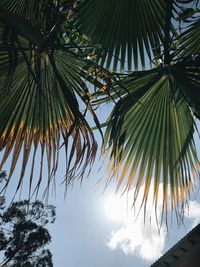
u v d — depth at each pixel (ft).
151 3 12.03
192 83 11.33
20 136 10.32
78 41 11.45
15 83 10.17
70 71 10.12
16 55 8.46
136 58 12.41
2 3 10.23
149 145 12.26
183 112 12.14
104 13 11.59
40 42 8.64
